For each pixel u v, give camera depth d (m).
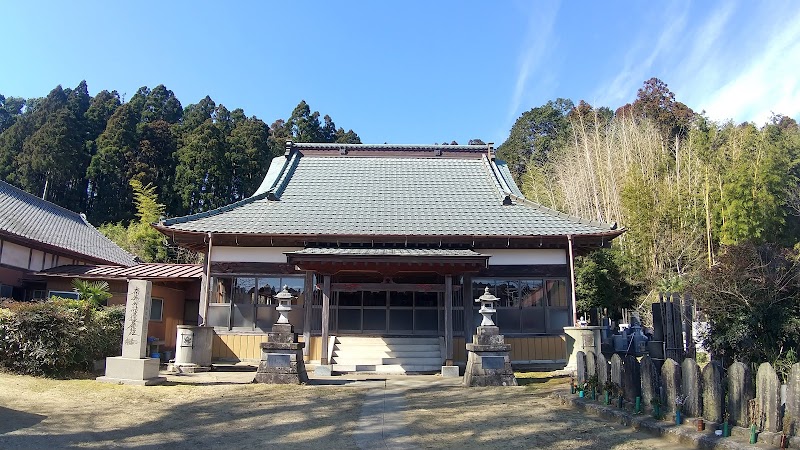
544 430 7.11
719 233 25.09
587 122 51.25
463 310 15.78
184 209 42.91
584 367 9.22
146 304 11.31
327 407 8.88
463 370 14.56
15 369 10.80
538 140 56.44
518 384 11.84
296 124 55.12
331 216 16.69
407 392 10.60
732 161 27.00
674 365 6.87
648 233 26.14
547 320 15.80
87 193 44.41
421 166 21.48
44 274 18.53
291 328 11.96
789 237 24.36
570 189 37.12
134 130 46.41
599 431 6.94
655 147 33.84
